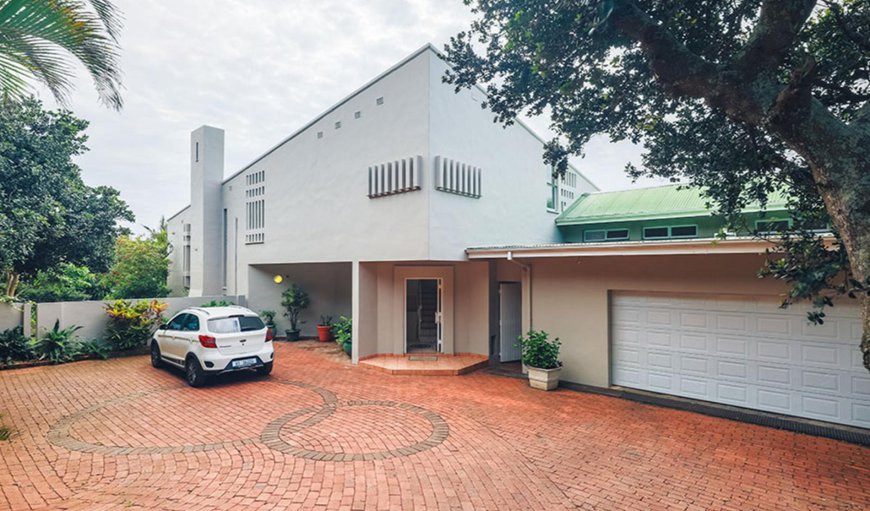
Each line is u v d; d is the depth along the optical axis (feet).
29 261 41.34
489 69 19.51
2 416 23.04
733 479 16.43
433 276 39.04
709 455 18.63
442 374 33.17
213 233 55.57
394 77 33.86
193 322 30.76
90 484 15.40
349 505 14.26
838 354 22.59
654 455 18.61
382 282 38.68
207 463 17.30
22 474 16.15
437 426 22.00
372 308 38.04
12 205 32.65
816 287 12.91
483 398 27.17
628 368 29.48
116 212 45.09
